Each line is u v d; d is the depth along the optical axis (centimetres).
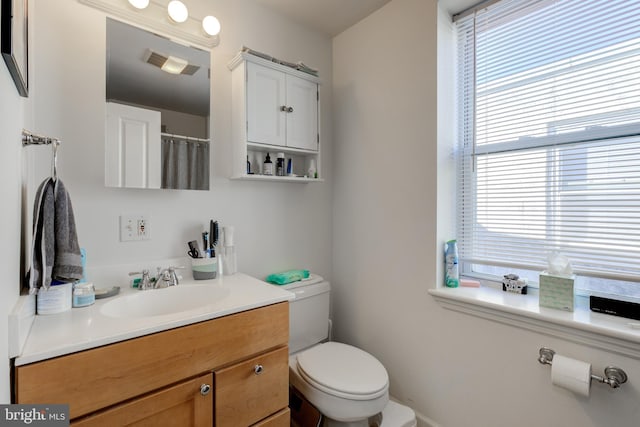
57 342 70
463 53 147
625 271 103
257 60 141
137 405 78
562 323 100
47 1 105
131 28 121
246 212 156
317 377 118
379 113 164
